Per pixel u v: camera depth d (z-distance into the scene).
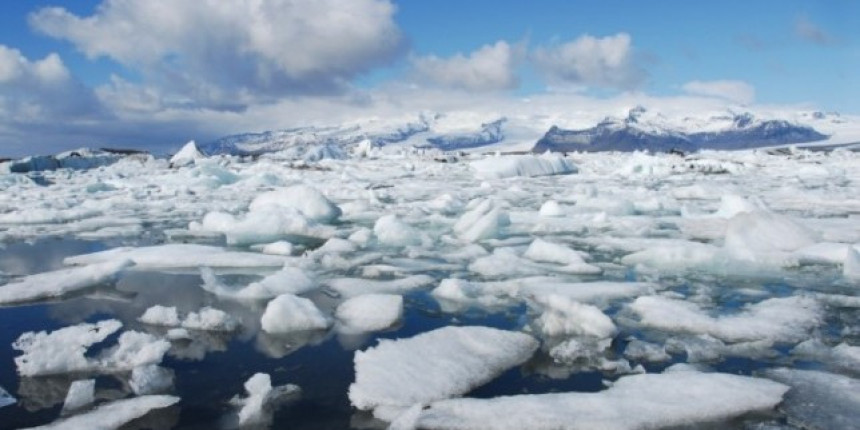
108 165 36.53
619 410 3.37
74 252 9.03
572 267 7.37
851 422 3.28
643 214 13.55
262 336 4.86
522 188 22.47
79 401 3.60
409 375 3.88
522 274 7.31
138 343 4.50
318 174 30.98
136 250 8.41
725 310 5.65
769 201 15.68
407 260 8.14
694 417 3.31
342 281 6.79
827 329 5.00
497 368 4.13
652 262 7.86
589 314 4.98
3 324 5.23
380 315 5.32
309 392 3.76
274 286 6.31
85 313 5.54
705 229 10.84
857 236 9.46
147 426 3.31
